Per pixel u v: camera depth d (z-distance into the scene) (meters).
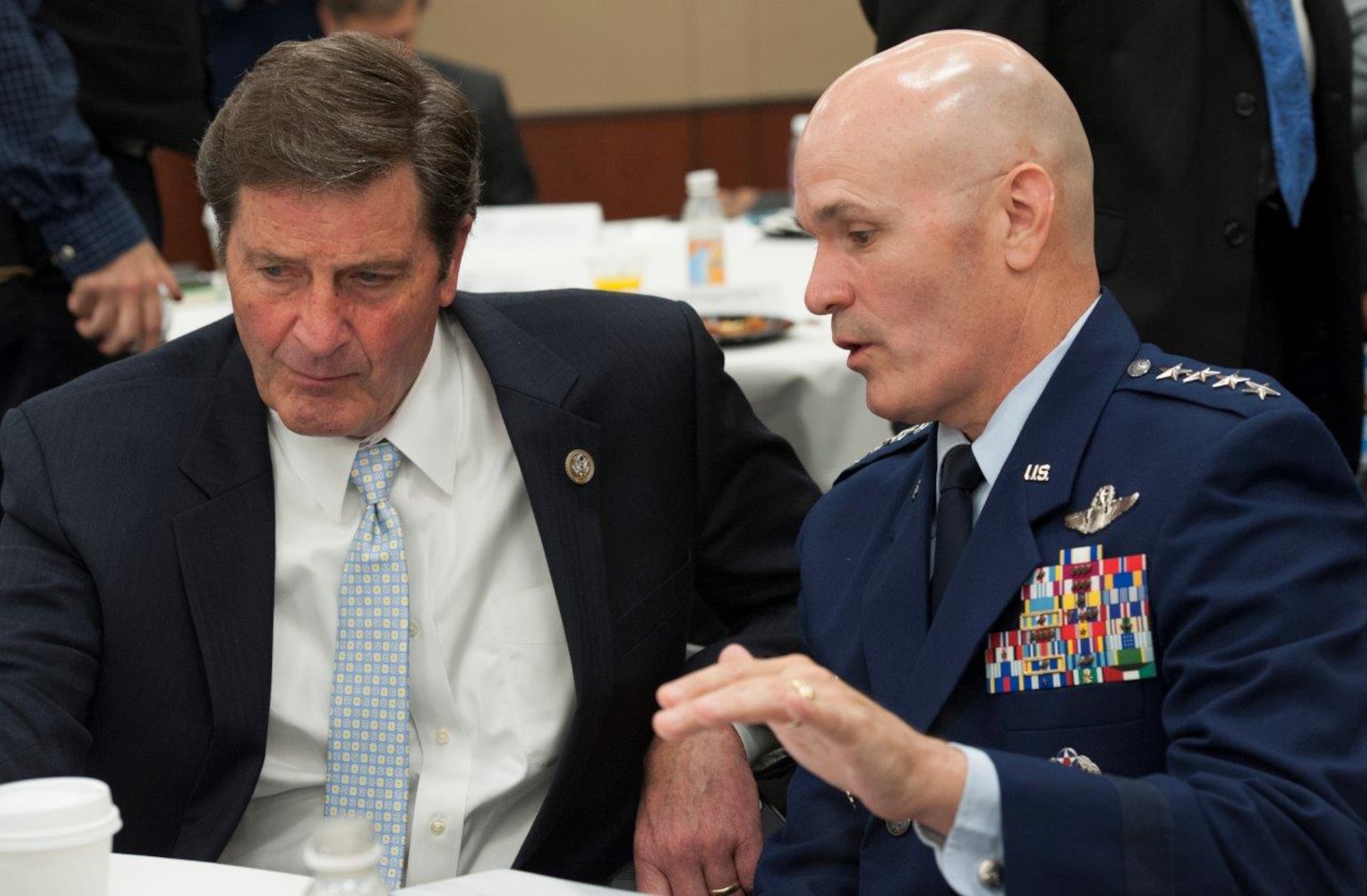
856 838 1.57
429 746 1.79
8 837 1.11
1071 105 1.49
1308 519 1.34
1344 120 2.55
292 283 1.60
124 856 1.37
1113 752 1.37
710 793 1.78
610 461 1.87
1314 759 1.23
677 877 1.76
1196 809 1.21
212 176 1.60
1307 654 1.26
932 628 1.45
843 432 2.71
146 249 3.21
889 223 1.43
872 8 2.57
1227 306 2.46
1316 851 1.20
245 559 1.73
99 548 1.70
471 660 1.80
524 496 1.85
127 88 3.35
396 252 1.61
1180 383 1.44
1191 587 1.32
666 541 1.88
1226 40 2.43
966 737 1.42
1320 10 2.53
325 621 1.77
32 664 1.63
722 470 1.96
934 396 1.48
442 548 1.80
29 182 3.06
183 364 1.83
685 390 1.94
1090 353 1.47
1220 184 2.45
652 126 8.80
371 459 1.78
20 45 3.02
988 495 1.47
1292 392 2.70
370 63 1.60
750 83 8.73
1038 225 1.45
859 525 1.67
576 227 4.11
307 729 1.75
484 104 5.44
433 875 1.77
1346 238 2.57
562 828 1.82
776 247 3.99
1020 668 1.41
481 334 1.87
